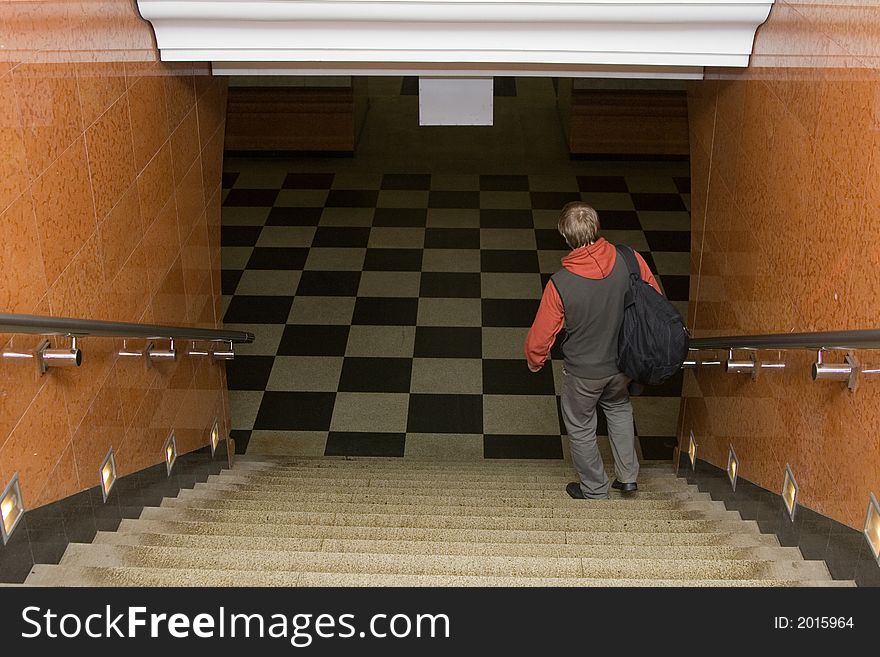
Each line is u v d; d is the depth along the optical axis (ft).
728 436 13.70
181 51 12.60
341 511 13.55
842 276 8.83
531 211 29.50
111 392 10.93
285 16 12.10
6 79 7.86
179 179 13.82
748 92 12.66
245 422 20.06
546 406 20.54
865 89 8.30
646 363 12.47
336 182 31.71
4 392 7.97
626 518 12.44
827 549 9.20
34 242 8.46
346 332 23.08
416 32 12.62
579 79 31.99
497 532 11.55
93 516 10.38
